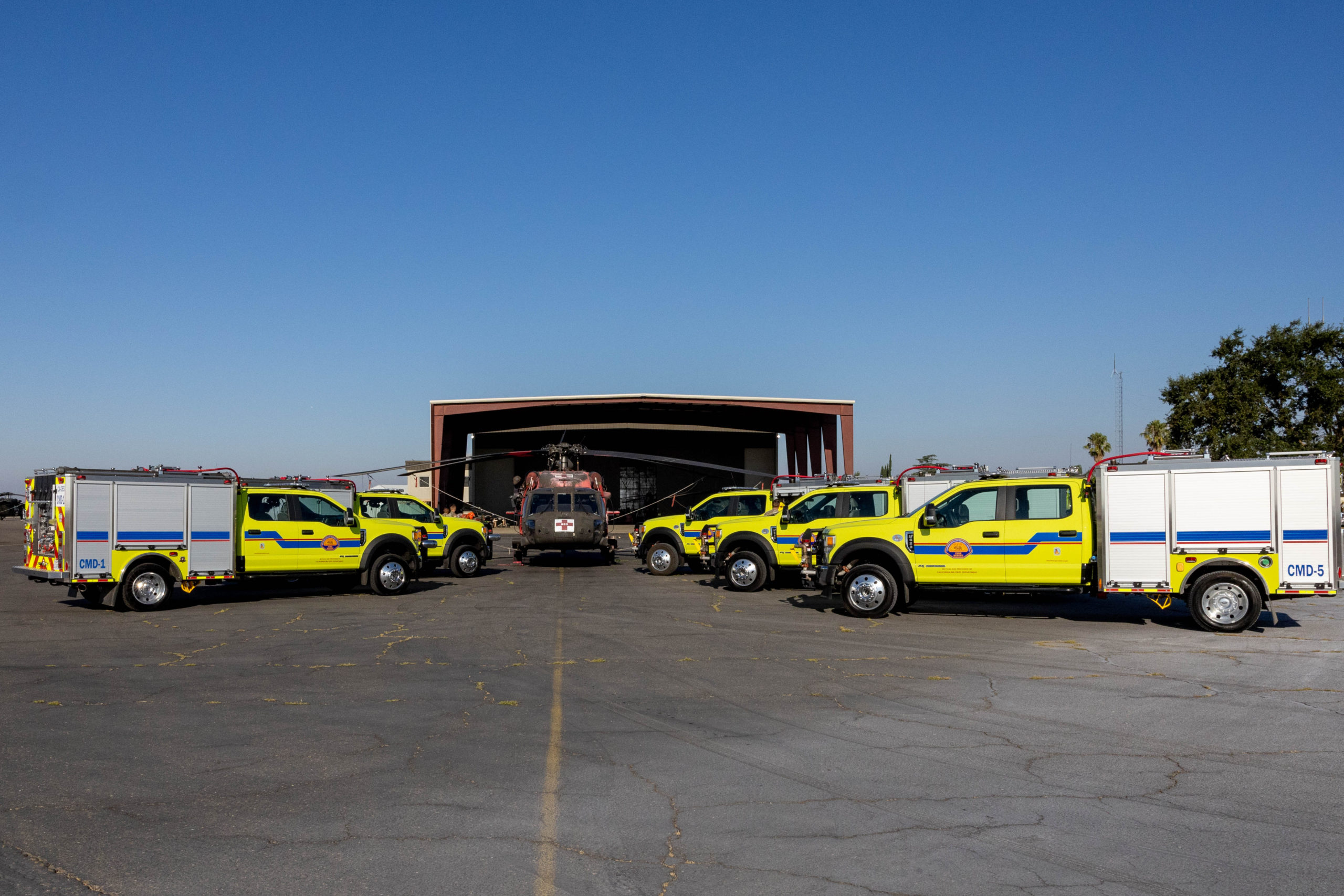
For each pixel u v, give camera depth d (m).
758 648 10.99
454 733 7.02
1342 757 6.34
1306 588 11.87
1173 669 9.59
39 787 5.70
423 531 17.53
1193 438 38.47
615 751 6.52
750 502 20.62
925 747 6.61
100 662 10.14
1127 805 5.38
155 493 14.91
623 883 4.30
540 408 45.56
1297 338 36.47
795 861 4.56
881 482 18.52
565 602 15.99
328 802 5.43
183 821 5.11
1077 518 12.93
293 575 16.11
